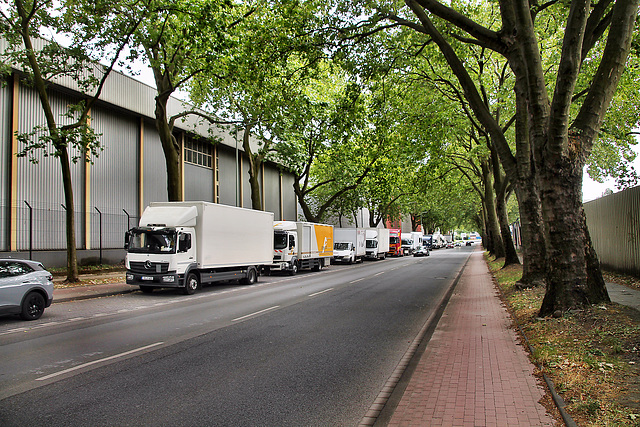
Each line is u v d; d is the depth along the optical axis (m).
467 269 28.30
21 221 20.41
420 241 65.69
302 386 5.77
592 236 19.88
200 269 17.12
